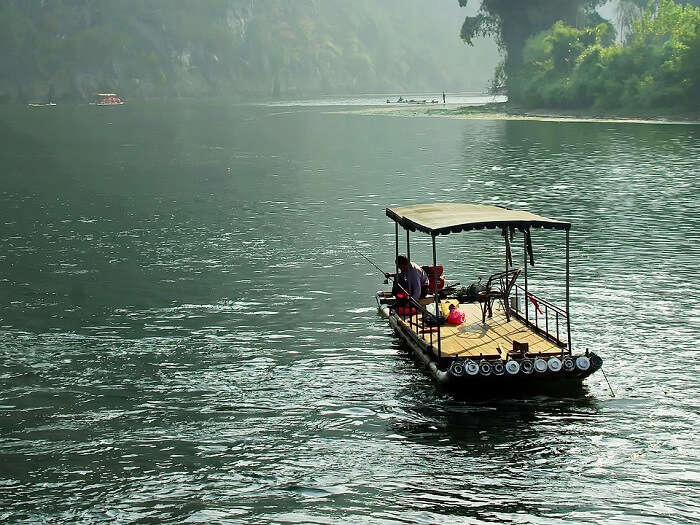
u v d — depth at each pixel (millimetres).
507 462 15305
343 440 16266
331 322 23766
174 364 20453
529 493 14227
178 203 47219
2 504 14039
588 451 15648
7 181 58906
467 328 20922
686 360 20062
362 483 14641
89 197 50031
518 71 152375
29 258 32250
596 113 121438
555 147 77125
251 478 14844
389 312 23734
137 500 14141
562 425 16734
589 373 17984
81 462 15445
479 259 31281
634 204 42719
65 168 68438
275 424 17016
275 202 47188
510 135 94562
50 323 23719
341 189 52656
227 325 23547
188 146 92625
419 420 17094
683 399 17859
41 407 17875
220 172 64438
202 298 26328
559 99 132125
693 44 110375
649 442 15953
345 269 30219
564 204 43438
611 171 57250
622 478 14672
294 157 76812
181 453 15789
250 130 121312
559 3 155375
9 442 16234
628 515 13523
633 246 32531
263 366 20266
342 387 18859
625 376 19109
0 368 20156
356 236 36438
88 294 26859
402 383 19031
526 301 21297
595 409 17438
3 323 23703
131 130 124812
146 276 29281
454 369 17844
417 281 22516
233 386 19016
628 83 121000
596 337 21766
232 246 34375
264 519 13570
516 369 17828
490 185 52312
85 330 23094
